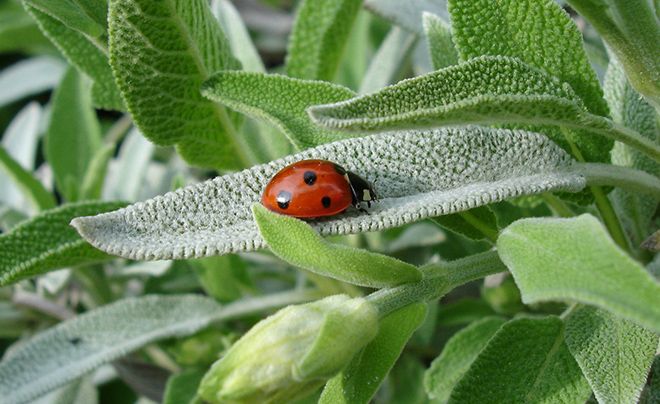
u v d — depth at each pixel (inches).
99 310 4.4
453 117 3.0
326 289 4.4
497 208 4.0
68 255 3.7
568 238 2.8
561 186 3.3
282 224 3.1
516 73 3.2
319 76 4.4
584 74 3.4
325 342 2.9
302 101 3.6
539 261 2.9
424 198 3.3
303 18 4.3
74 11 3.6
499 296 4.3
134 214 3.2
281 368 2.9
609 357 3.2
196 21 3.6
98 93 4.2
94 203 3.9
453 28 3.4
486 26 3.4
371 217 3.2
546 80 3.2
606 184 3.4
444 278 3.2
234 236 3.2
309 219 3.2
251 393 2.9
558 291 2.7
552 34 3.4
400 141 3.4
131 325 4.4
